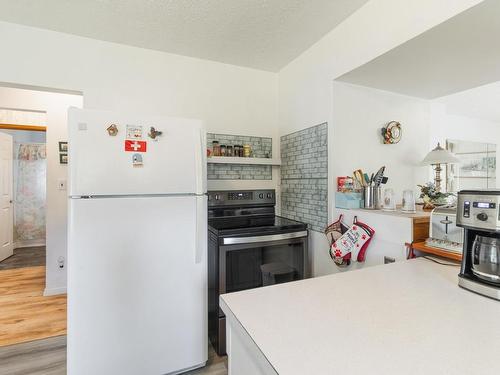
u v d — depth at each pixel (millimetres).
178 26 1873
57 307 2498
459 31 1275
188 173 1567
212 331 1887
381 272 1108
